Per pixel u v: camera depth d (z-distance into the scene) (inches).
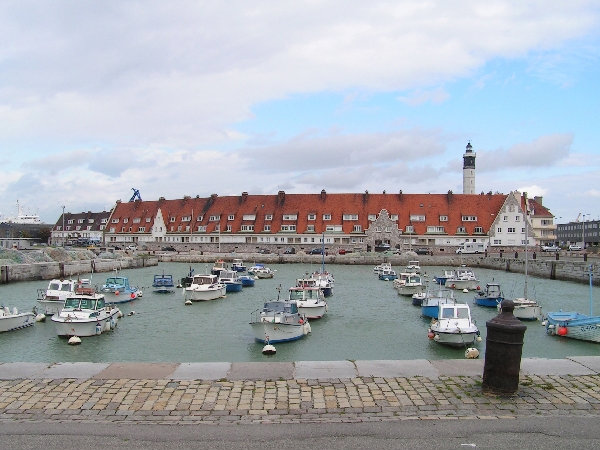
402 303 1878.7
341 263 3796.8
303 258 3892.7
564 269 2598.4
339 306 1802.4
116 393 444.8
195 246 4569.4
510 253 3905.0
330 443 352.2
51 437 362.9
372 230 4183.1
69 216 6402.6
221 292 2012.8
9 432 371.6
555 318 1291.8
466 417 394.9
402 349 1143.6
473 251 3993.6
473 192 5334.6
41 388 455.5
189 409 413.1
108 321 1353.3
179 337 1282.0
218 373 497.7
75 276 2817.4
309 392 447.2
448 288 2341.3
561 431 369.7
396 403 422.3
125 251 4242.1
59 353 1110.4
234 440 357.4
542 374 491.8
